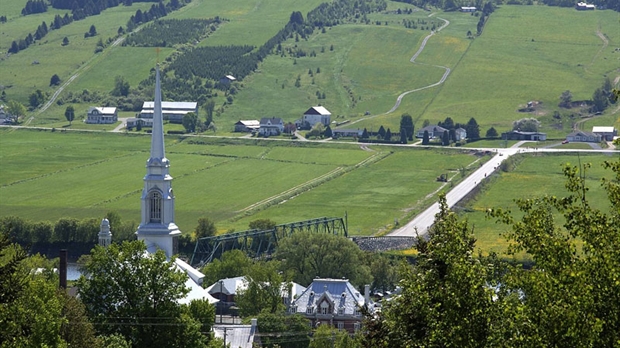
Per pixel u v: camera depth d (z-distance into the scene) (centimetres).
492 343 15200
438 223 16662
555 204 15750
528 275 15262
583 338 14275
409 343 16238
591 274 14825
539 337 14588
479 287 15600
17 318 18150
